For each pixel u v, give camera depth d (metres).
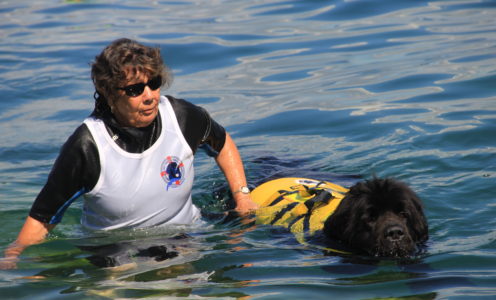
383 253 11.33
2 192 15.48
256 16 31.83
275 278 10.46
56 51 27.27
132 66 10.54
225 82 23.25
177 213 12.53
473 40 25.41
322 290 9.95
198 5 35.53
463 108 19.09
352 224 11.62
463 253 11.25
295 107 20.64
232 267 10.95
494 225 12.48
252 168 16.45
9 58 26.55
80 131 11.27
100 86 10.88
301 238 12.17
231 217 13.36
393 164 16.03
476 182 14.60
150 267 11.00
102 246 11.93
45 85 23.34
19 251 11.62
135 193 11.74
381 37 27.08
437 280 10.20
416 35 26.92
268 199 13.86
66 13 34.81
